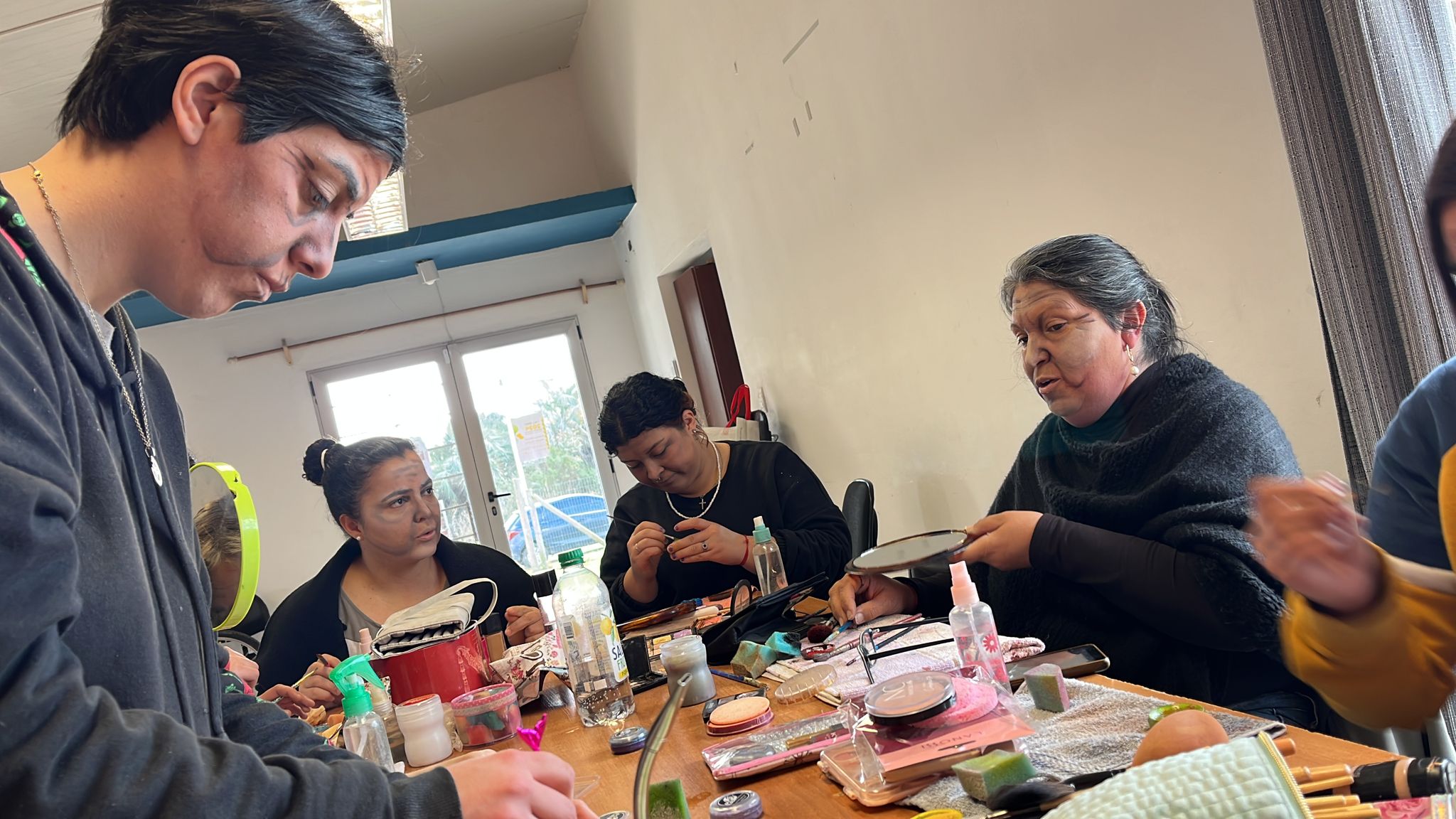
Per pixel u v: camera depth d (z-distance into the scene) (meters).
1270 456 1.37
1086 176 1.97
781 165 3.63
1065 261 1.54
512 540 7.22
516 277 7.28
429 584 2.46
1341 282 1.36
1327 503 0.87
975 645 1.20
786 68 3.35
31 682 0.57
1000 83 2.20
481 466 7.19
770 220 3.89
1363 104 1.29
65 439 0.69
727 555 2.23
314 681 1.95
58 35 3.24
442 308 7.18
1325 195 1.36
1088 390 1.53
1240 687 1.33
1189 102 1.66
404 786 0.70
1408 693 0.88
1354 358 1.36
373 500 2.35
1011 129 2.19
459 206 6.83
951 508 3.02
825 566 2.33
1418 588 0.87
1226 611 1.28
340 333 7.04
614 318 7.38
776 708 1.35
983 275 2.46
